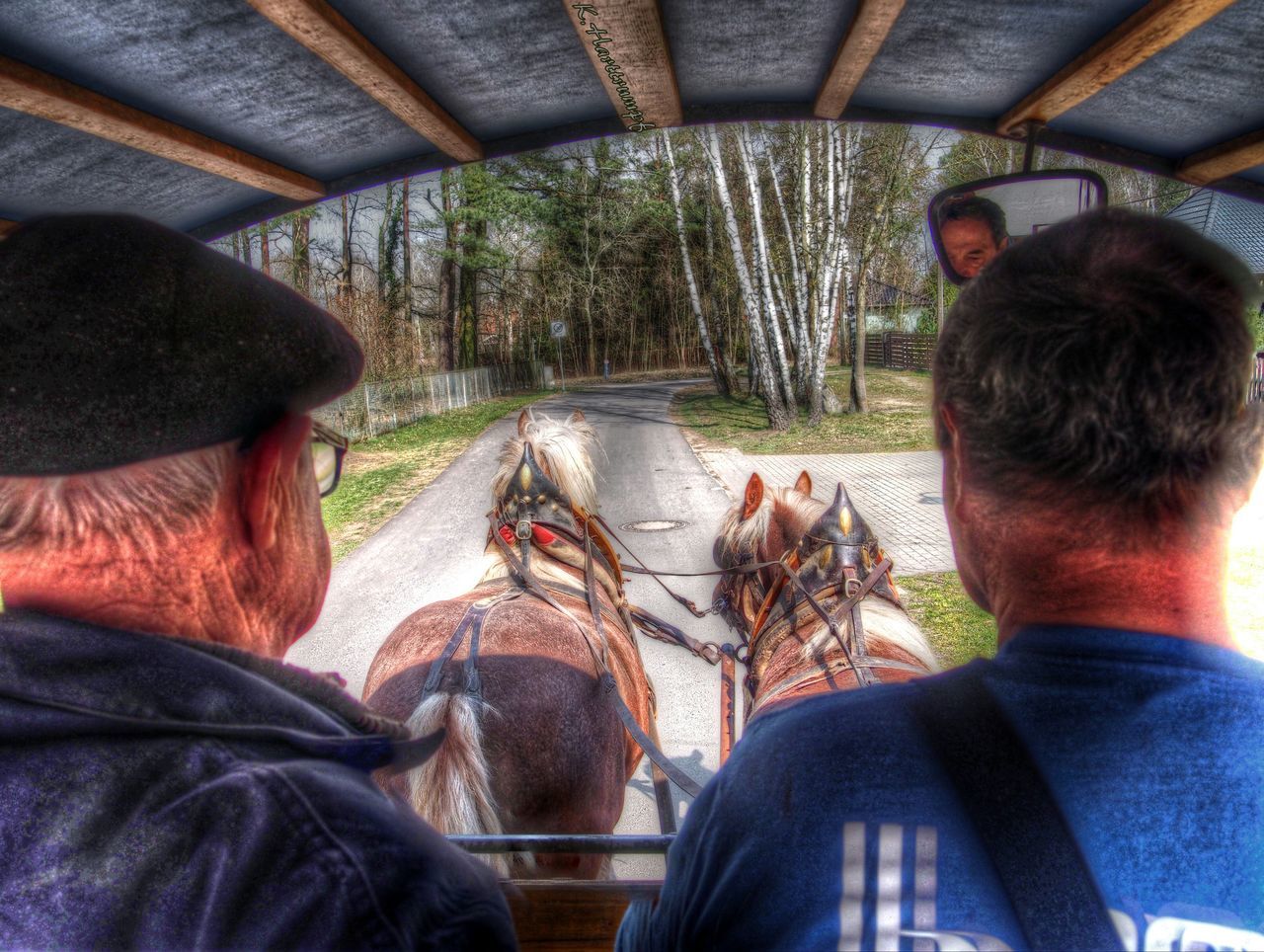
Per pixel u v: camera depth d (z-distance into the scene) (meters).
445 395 27.56
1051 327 0.74
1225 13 2.09
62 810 0.69
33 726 0.70
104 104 2.36
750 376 28.30
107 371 0.71
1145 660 0.75
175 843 0.69
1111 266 0.75
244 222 3.45
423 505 12.95
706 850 0.86
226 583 0.83
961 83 2.78
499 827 2.20
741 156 19.62
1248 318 0.75
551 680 2.54
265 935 0.68
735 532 3.94
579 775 2.48
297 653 7.12
